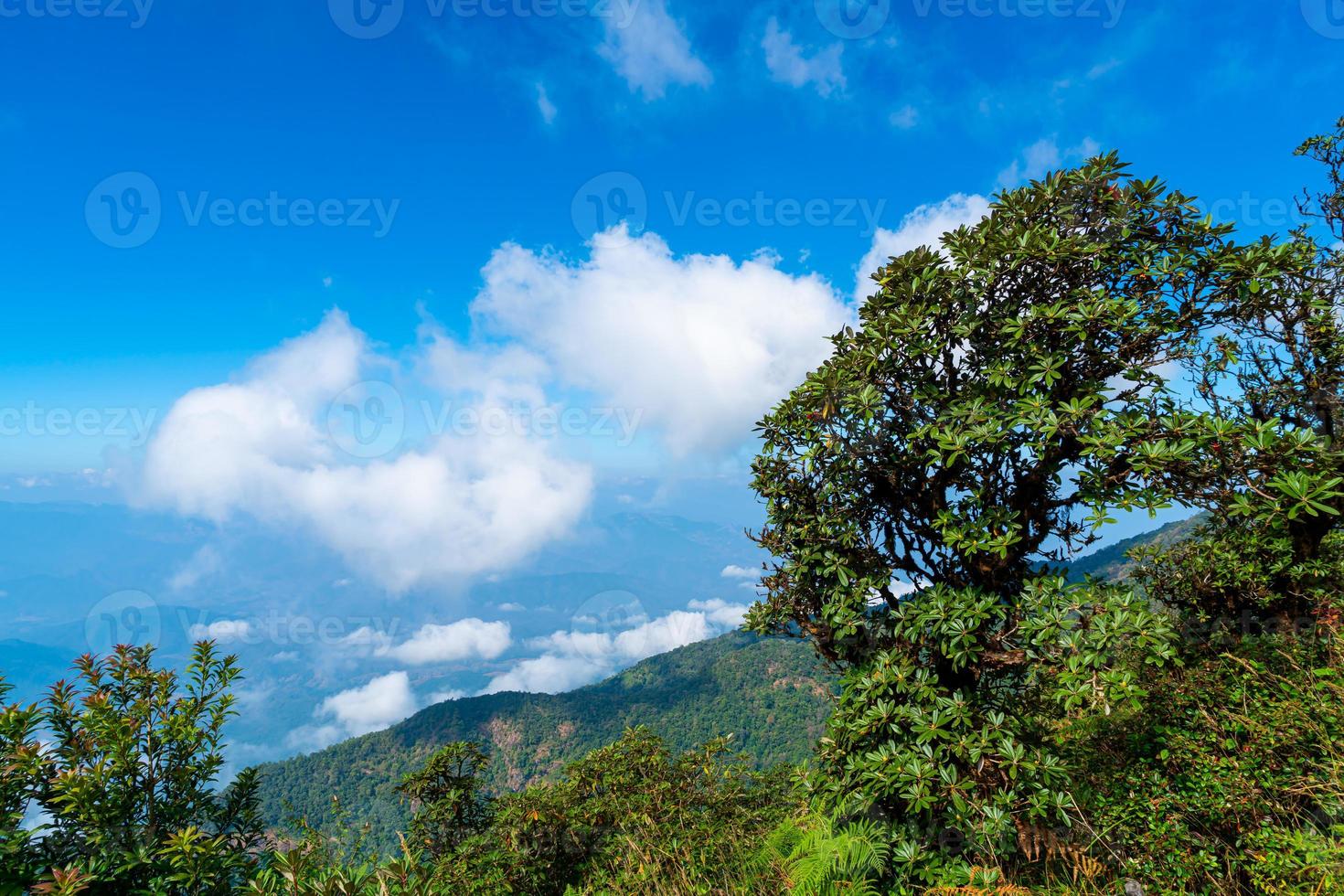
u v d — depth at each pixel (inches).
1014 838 163.0
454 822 332.5
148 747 128.6
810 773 206.7
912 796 160.2
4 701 120.7
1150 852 144.9
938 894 149.4
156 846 123.0
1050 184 178.7
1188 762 160.4
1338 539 250.5
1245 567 239.1
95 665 134.3
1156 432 153.3
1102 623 151.9
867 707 182.1
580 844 290.4
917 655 185.5
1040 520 178.2
